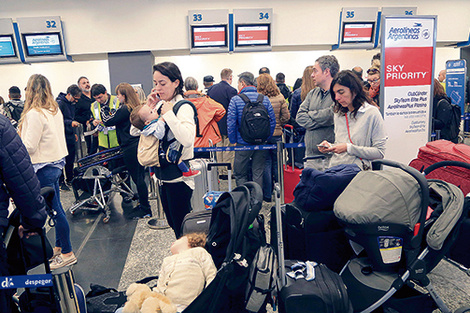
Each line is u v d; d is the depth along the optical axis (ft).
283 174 13.21
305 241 7.64
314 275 6.41
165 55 28.58
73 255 10.21
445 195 6.85
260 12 25.05
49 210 6.45
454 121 16.07
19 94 19.35
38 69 29.76
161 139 8.14
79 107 20.26
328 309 5.86
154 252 10.93
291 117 16.38
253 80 13.32
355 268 6.96
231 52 25.94
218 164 9.83
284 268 6.34
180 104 8.04
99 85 16.07
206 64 31.27
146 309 5.04
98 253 11.04
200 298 5.09
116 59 25.53
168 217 9.00
